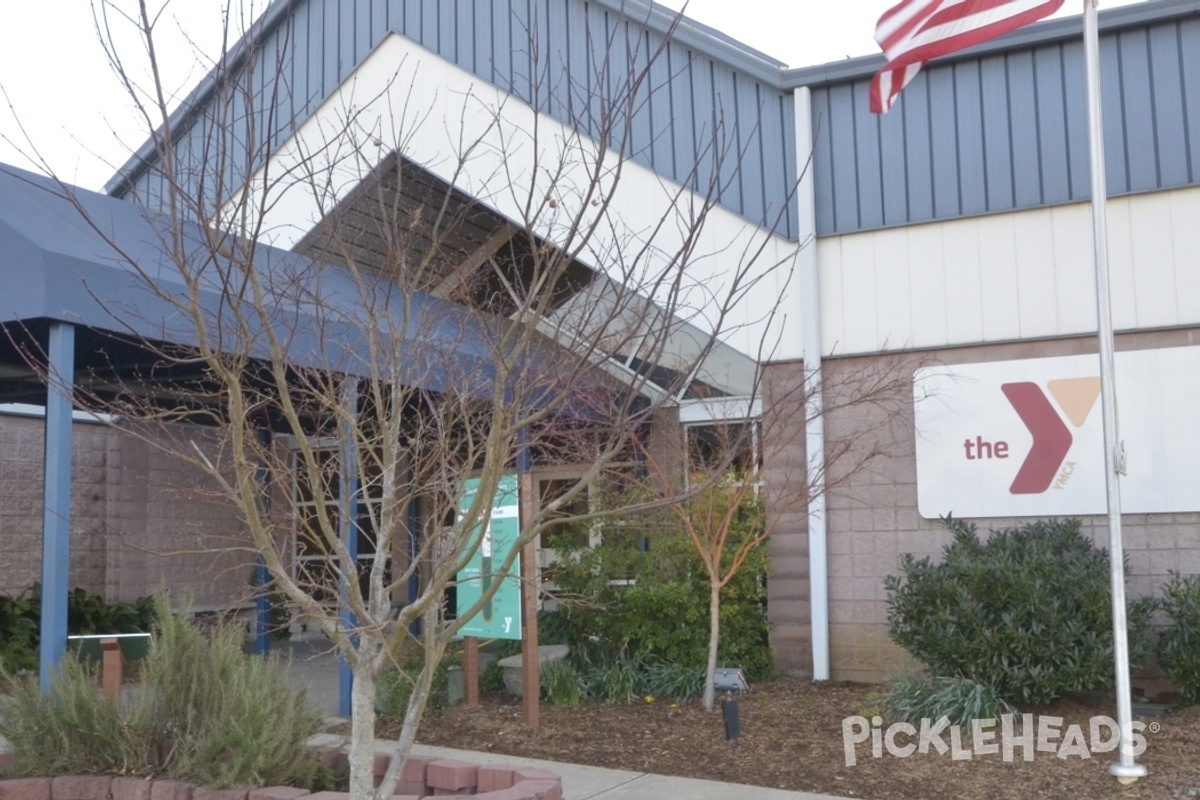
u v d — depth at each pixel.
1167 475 9.78
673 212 11.37
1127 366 9.99
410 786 6.54
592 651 10.70
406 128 12.53
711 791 6.99
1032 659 8.47
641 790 7.04
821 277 11.12
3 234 8.13
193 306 4.35
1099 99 7.41
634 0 11.66
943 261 10.72
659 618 10.38
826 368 11.01
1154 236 10.02
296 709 6.86
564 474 11.29
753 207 11.27
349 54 13.10
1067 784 6.98
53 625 7.82
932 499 10.52
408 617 4.75
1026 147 10.52
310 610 4.71
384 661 4.91
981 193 10.65
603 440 10.12
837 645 10.84
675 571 10.66
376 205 10.85
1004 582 8.67
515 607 8.97
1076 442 10.09
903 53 8.06
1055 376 10.21
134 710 6.64
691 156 11.45
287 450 10.14
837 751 7.88
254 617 14.02
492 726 8.90
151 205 12.17
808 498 9.62
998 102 10.65
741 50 11.30
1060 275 10.30
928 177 10.84
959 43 7.91
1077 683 8.30
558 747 8.27
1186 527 9.75
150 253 8.96
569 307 6.34
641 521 10.31
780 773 7.39
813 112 11.26
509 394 7.14
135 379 10.70
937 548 10.52
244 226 4.69
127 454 14.98
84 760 6.54
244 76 8.05
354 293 9.86
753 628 10.94
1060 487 10.11
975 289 10.59
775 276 11.21
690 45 11.49
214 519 15.66
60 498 7.93
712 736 8.43
